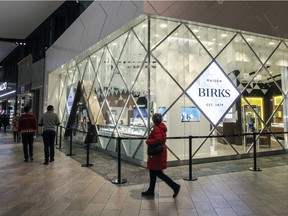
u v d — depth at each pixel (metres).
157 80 7.58
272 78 9.62
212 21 7.54
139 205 4.20
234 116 8.77
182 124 7.90
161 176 4.61
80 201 4.39
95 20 9.90
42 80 18.09
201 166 7.42
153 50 7.48
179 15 7.04
